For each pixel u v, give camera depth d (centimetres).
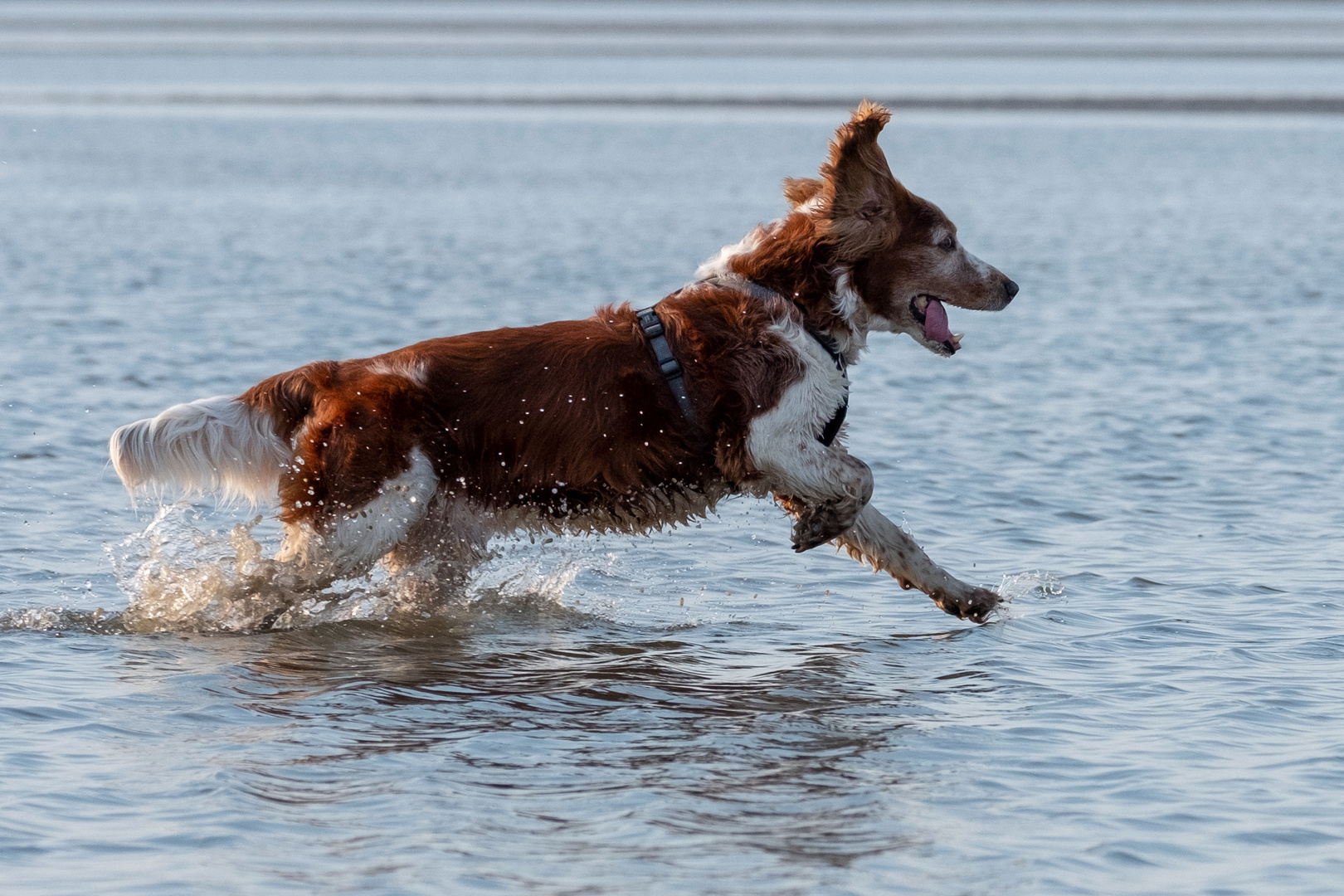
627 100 9669
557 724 942
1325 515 1509
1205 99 9419
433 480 1131
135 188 5250
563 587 1289
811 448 1141
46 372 2158
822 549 1416
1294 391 2148
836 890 714
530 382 1133
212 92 10256
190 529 1403
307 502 1127
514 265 3509
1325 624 1158
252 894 701
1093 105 9094
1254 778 853
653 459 1136
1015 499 1583
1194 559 1356
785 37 16788
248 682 1017
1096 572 1318
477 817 789
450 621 1192
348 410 1115
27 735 894
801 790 834
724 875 727
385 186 5488
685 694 1012
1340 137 7338
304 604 1169
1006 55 13775
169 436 1134
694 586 1306
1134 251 3862
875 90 10138
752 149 6838
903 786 841
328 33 17575
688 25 19088
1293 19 19850
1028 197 5156
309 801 807
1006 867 742
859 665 1077
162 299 2909
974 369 2356
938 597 1207
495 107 9200
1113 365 2375
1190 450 1802
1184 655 1086
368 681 1028
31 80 11094
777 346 1138
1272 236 4134
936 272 1187
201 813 785
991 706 984
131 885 709
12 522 1422
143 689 992
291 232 4153
